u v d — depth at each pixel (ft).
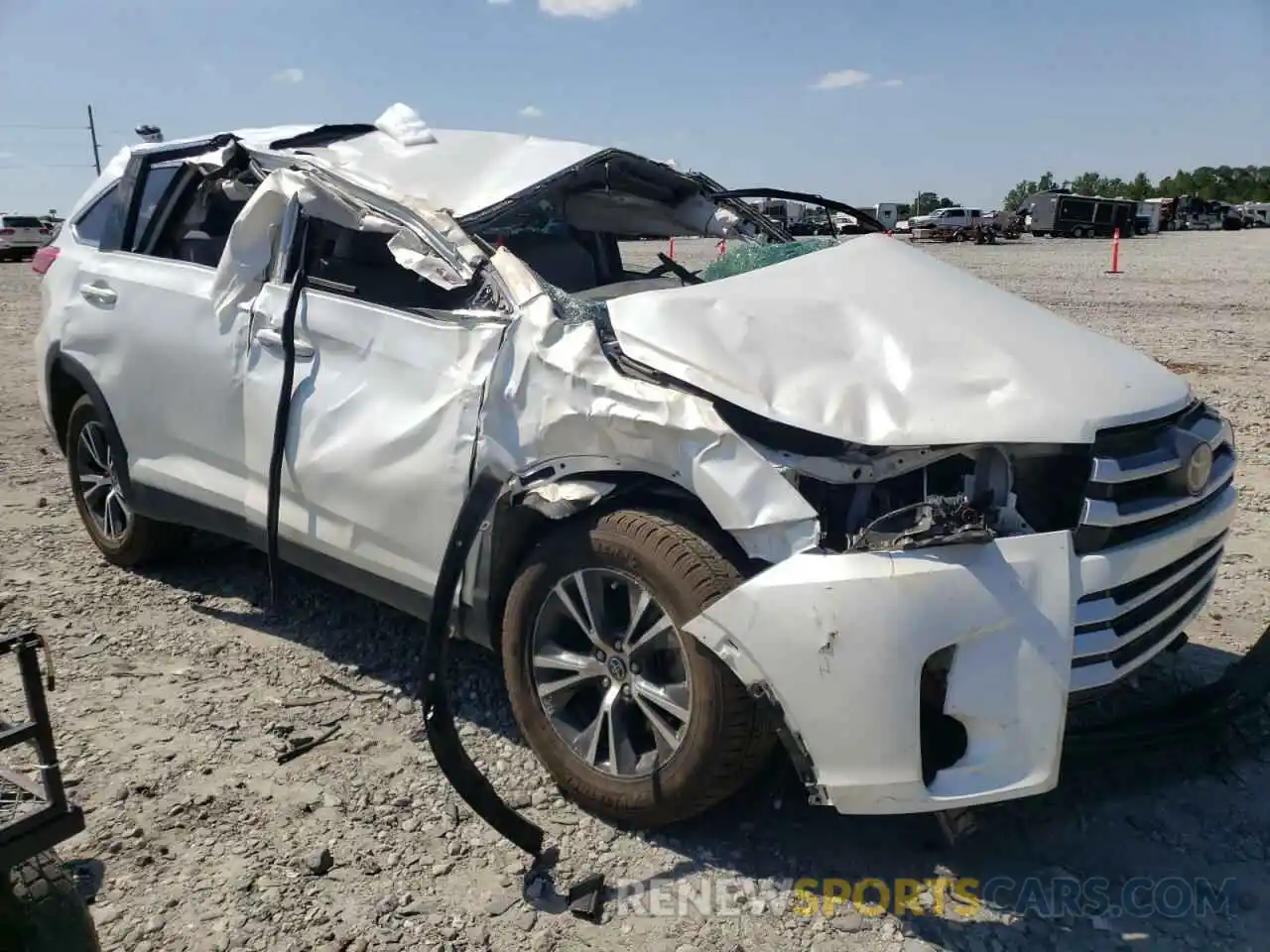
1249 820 11.08
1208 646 14.75
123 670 14.11
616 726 10.55
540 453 10.80
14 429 27.84
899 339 10.83
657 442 9.97
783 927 9.50
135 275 15.94
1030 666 9.02
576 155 15.01
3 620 15.52
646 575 10.01
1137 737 10.82
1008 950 9.24
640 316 10.85
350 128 16.17
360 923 9.46
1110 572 9.49
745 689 9.63
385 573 12.43
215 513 14.67
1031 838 10.75
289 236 13.84
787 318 11.07
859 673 8.95
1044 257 109.29
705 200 18.47
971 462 9.89
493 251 12.12
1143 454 10.09
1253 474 23.38
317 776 11.73
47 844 7.23
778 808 11.12
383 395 12.28
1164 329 46.26
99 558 18.24
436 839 10.69
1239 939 9.37
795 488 9.43
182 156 16.29
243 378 13.91
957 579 8.94
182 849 10.43
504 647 11.30
